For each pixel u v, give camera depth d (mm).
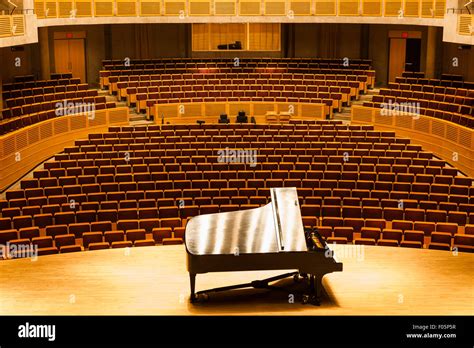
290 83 20859
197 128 17125
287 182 12914
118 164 14141
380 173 13250
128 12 20078
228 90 20094
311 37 24359
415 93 18844
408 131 17625
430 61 20812
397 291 7625
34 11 16703
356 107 18797
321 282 7562
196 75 21156
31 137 15383
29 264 8633
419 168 13727
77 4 18906
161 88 20172
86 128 17766
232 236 7250
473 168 14719
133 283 7906
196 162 14242
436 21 17812
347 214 11578
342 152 14828
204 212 11570
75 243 10617
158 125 17344
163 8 20453
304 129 17094
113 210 11406
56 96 18328
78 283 7941
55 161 14281
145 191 12367
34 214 11484
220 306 7133
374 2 19828
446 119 16391
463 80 20562
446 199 12195
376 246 9227
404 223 10812
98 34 23234
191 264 7016
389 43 23625
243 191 12398
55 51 22438
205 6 20703
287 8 20719
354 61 22891
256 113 19625
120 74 21234
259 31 24422
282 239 7074
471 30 14266
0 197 13281
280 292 7535
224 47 24047
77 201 12109
